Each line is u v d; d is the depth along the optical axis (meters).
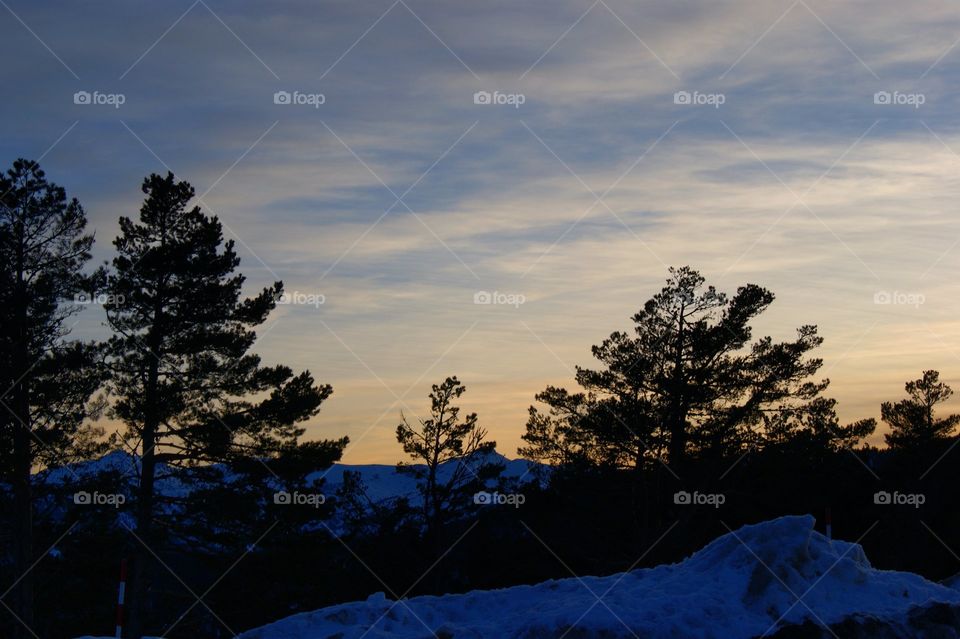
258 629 16.00
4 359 30.75
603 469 42.12
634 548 41.34
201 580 34.97
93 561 33.50
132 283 31.72
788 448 39.84
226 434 31.22
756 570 16.23
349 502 45.44
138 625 31.06
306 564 34.59
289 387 33.09
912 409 58.16
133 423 30.91
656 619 14.91
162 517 31.55
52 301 30.92
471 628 15.08
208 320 32.09
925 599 16.55
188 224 32.97
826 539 17.75
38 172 31.64
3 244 31.09
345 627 15.62
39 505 33.25
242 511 31.77
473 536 46.72
